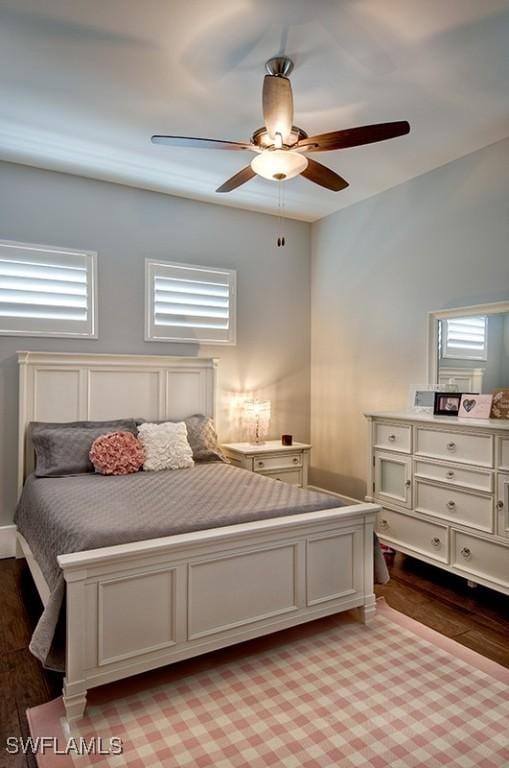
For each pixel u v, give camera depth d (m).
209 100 2.73
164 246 4.14
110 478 3.14
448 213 3.53
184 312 4.24
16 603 2.83
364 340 4.31
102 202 3.87
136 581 1.96
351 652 2.33
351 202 4.38
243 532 2.17
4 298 3.52
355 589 2.58
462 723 1.84
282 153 2.32
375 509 2.60
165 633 2.03
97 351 3.85
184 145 2.39
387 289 4.07
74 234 3.76
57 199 3.70
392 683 2.08
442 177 3.57
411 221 3.84
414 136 3.12
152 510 2.37
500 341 3.13
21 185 3.57
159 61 2.38
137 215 4.02
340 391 4.58
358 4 2.01
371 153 3.37
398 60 2.37
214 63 2.39
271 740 1.75
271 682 2.09
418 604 2.84
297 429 4.87
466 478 2.85
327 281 4.72
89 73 2.48
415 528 3.17
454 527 2.91
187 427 3.87
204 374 4.25
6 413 3.53
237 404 4.53
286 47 2.28
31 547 2.70
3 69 2.45
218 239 4.41
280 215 4.73
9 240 3.53
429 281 3.68
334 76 2.49
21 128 3.04
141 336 4.04
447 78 2.52
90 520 2.19
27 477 3.45
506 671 2.17
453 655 2.30
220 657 2.29
